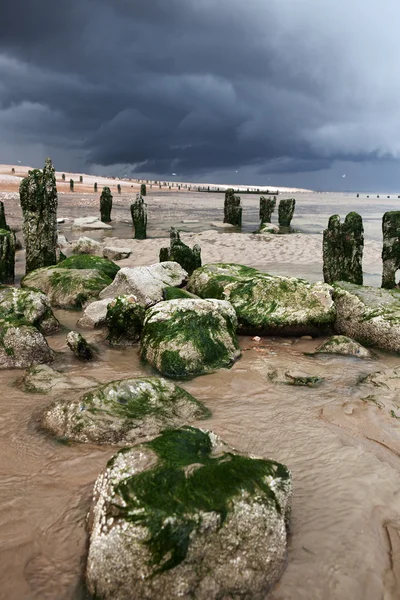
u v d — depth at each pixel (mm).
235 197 27766
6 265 11805
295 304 8133
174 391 5074
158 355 6359
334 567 2992
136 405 4758
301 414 5074
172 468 3125
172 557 2631
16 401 5250
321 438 4570
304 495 3711
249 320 8031
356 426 4789
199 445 3586
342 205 58656
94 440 4379
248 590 2729
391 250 10445
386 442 4500
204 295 9188
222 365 6469
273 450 4367
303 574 2930
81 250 16203
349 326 7852
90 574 2734
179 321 6715
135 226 20828
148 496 2873
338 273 10672
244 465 3240
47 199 11820
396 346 7223
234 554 2746
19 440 4434
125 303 7469
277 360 6820
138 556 2633
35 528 3285
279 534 2926
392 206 57781
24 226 11953
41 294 8102
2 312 7598
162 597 2590
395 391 5648
